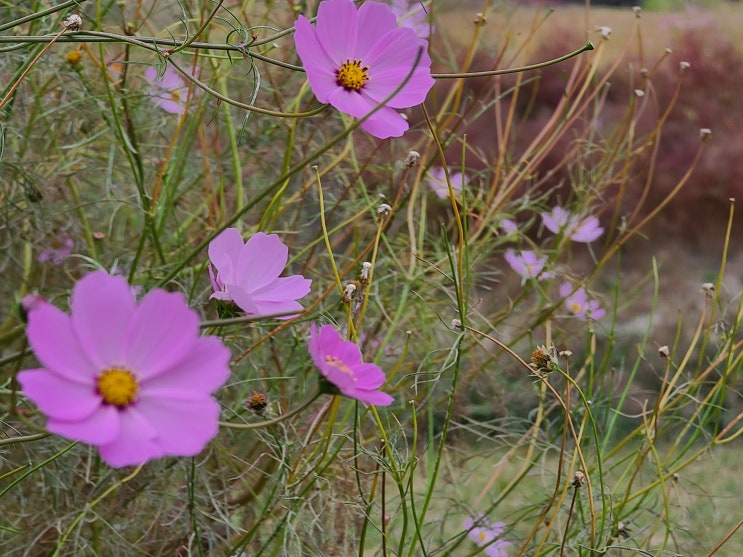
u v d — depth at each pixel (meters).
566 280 1.39
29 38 0.73
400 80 0.69
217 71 1.10
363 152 1.34
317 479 0.91
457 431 1.28
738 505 1.47
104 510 1.01
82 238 1.17
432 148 1.30
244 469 1.09
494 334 1.29
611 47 4.52
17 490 0.99
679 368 1.01
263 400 0.80
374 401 0.60
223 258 0.71
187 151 1.13
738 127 4.51
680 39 4.93
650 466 1.24
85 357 0.53
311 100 1.12
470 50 1.17
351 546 1.05
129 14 1.24
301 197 1.15
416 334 1.28
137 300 1.01
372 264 0.84
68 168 1.16
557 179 3.52
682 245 4.11
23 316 0.54
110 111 1.09
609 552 0.97
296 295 0.72
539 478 1.29
